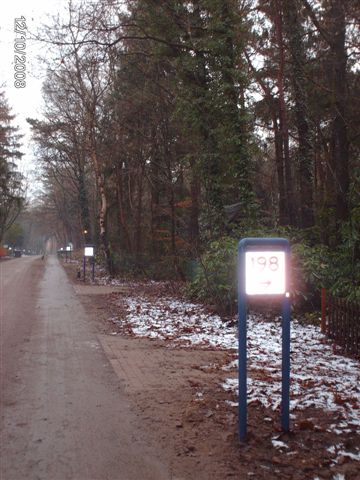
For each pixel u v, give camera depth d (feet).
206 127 57.16
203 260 44.78
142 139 83.30
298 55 55.52
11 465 13.91
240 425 15.35
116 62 65.82
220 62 54.49
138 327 37.47
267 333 33.88
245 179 53.98
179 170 79.97
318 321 36.65
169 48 61.16
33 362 25.82
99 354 27.96
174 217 76.54
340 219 48.70
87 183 148.97
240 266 15.30
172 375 23.41
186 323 38.78
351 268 40.98
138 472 13.55
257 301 41.32
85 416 17.79
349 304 28.14
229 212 54.60
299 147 61.46
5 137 167.22
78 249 239.50
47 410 18.39
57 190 203.82
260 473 13.46
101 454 14.64
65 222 226.38
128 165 96.43
